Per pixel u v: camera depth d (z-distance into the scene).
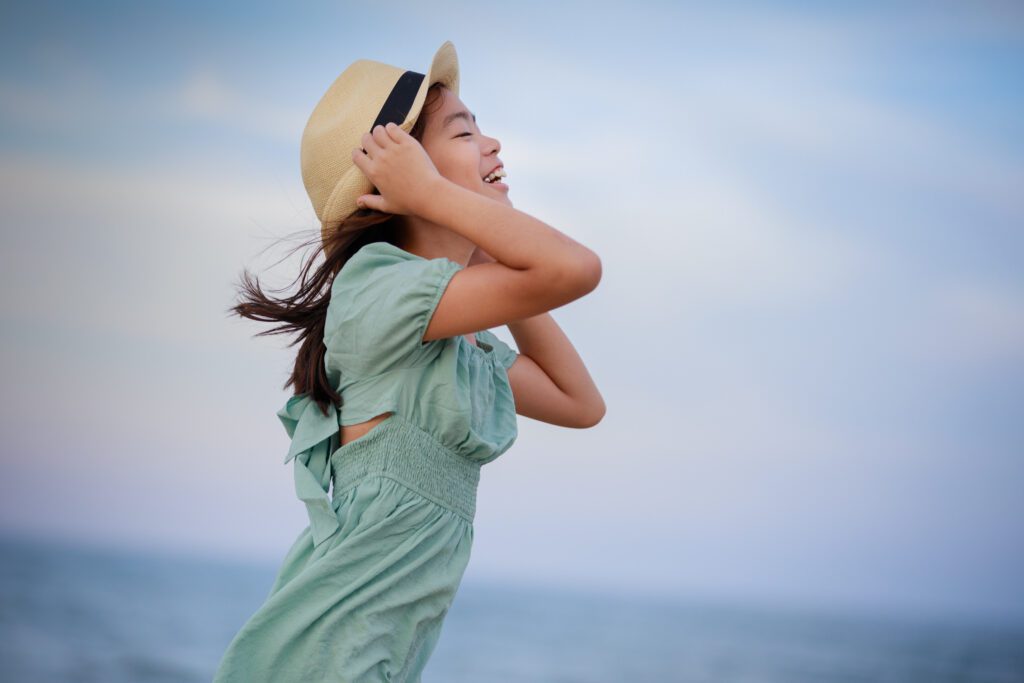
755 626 49.75
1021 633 57.69
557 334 2.11
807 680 31.91
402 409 1.63
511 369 2.03
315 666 1.55
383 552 1.61
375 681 1.58
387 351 1.60
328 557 1.57
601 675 29.94
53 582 41.44
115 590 39.56
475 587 62.94
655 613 54.34
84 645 24.67
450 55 1.80
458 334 1.60
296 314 1.80
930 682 34.03
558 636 36.91
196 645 25.67
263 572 55.28
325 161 1.79
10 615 28.88
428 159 1.64
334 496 1.67
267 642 1.56
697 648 36.44
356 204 1.77
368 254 1.67
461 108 1.85
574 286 1.53
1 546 58.19
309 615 1.55
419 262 1.64
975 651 43.16
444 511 1.67
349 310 1.61
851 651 39.59
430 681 26.47
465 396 1.66
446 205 1.60
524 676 27.91
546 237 1.55
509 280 1.55
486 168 1.86
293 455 1.67
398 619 1.63
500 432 1.79
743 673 32.06
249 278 1.85
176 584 44.38
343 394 1.68
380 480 1.62
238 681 1.54
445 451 1.67
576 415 2.12
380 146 1.66
